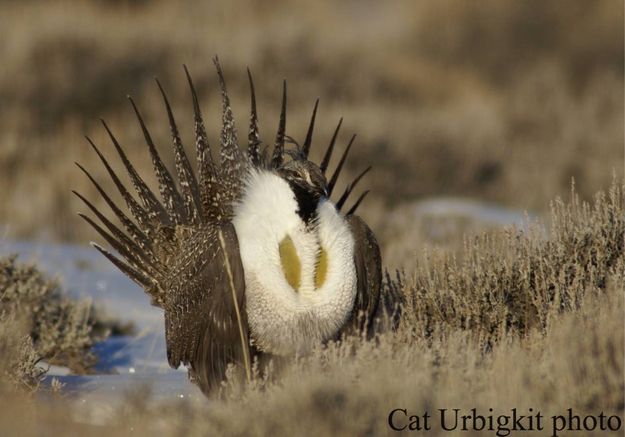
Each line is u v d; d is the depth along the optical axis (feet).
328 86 175.01
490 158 153.38
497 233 59.21
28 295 64.23
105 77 153.89
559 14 231.50
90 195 119.24
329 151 51.62
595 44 230.89
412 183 141.59
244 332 46.83
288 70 173.88
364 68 185.26
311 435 37.93
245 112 150.41
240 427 38.88
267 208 47.75
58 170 125.18
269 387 44.11
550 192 142.41
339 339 48.55
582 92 208.74
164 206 54.75
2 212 114.21
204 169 51.70
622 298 47.39
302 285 47.39
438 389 40.42
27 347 52.39
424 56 218.18
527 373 41.81
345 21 237.66
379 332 50.80
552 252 54.08
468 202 135.85
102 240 104.99
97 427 42.32
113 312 75.46
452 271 54.19
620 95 201.16
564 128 177.88
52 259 91.20
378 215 114.32
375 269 49.57
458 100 195.11
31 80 150.10
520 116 183.21
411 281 54.65
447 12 228.43
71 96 148.66
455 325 52.06
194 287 48.14
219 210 51.44
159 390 50.80
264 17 203.51
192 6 204.03
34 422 42.22
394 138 148.46
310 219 47.67
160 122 145.18
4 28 164.55
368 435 38.22
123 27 172.96
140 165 127.75
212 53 169.89
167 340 49.85
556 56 227.61
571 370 41.09
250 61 170.09
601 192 57.67
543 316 51.03
